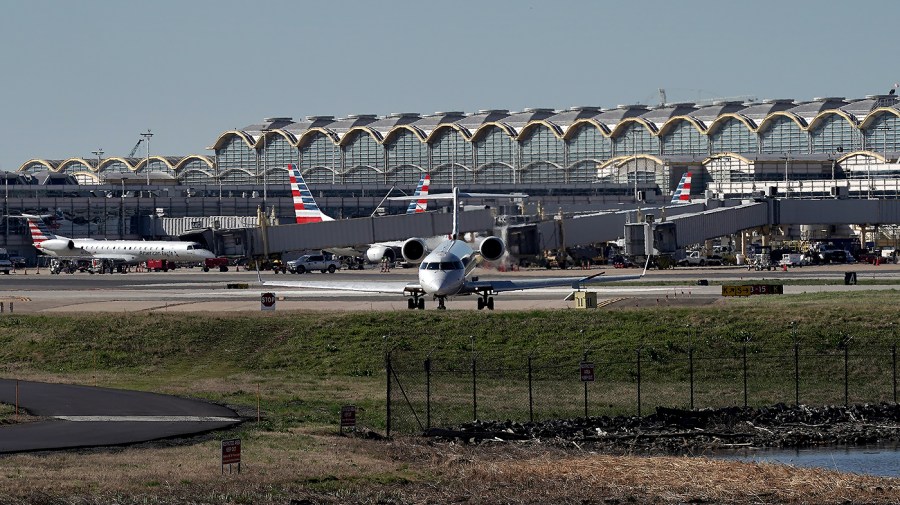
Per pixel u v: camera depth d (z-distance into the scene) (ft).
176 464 466.70
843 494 464.24
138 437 525.75
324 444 526.16
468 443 576.61
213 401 653.30
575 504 437.99
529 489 458.09
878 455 576.20
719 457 570.05
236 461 454.40
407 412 650.02
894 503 453.99
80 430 542.98
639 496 453.58
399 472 477.36
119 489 419.13
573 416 655.76
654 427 634.02
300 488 436.76
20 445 499.92
